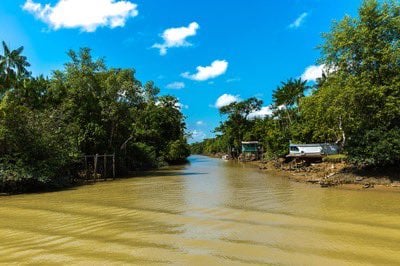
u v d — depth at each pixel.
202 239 12.04
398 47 27.52
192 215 16.05
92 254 10.36
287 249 10.95
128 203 19.42
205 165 63.75
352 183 27.23
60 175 29.95
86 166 34.97
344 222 14.61
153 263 9.63
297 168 41.38
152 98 44.59
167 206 18.39
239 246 11.23
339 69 30.11
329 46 30.23
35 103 37.53
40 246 11.15
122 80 40.31
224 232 13.00
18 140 26.36
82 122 38.47
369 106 27.64
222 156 108.00
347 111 29.23
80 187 28.69
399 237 12.34
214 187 27.16
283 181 31.61
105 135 39.59
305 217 15.60
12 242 11.57
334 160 39.88
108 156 37.84
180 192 24.22
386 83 27.80
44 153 28.00
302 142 52.22
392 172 27.81
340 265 9.55
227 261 9.82
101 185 30.12
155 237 12.26
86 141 37.38
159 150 64.25
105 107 39.56
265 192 23.94
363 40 28.17
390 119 27.95
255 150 79.00
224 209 17.53
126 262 9.70
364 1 28.70
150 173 43.84
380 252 10.66
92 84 39.88
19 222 14.62
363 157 28.05
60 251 10.63
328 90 30.67
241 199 20.81
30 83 38.41
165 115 67.69
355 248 11.05
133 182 32.31
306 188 26.17
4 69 48.56
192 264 9.58
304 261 9.86
